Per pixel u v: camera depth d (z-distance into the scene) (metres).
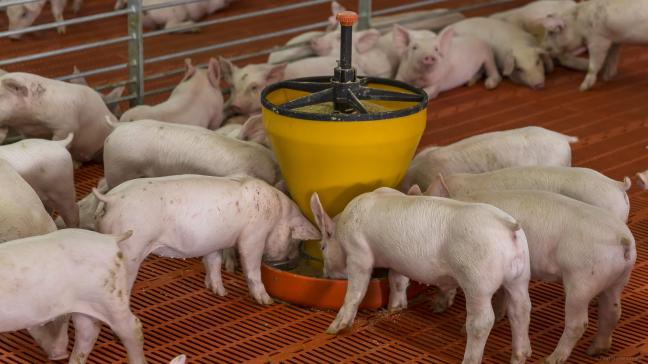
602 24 5.98
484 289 3.17
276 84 3.98
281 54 6.04
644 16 5.86
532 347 3.50
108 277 3.06
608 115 5.73
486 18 6.50
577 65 6.44
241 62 6.54
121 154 4.14
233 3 7.75
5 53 6.39
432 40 5.78
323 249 3.67
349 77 3.77
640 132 5.48
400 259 3.38
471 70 6.12
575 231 3.28
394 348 3.48
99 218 3.42
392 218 3.38
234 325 3.62
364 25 6.25
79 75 5.24
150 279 3.96
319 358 3.41
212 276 3.81
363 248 3.47
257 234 3.68
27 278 2.94
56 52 5.20
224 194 3.57
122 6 7.38
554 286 3.93
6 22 7.04
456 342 3.53
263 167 4.08
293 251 3.90
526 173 3.79
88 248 3.04
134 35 5.39
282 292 3.74
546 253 3.34
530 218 3.38
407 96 3.83
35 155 3.92
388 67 6.04
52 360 3.37
